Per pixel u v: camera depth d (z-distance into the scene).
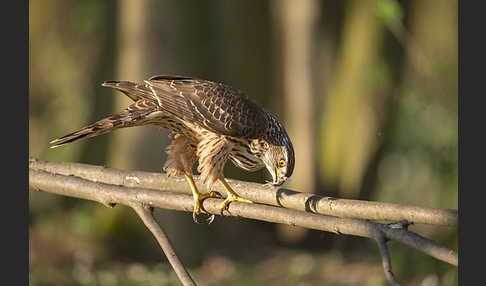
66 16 22.91
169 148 7.59
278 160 7.89
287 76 19.73
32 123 22.25
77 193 6.93
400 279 14.62
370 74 16.98
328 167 19.02
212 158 7.29
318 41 19.44
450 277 13.17
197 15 15.49
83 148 18.55
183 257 16.25
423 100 15.32
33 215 18.28
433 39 18.44
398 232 4.97
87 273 15.13
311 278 15.89
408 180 17.05
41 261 15.52
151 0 15.02
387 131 18.16
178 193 7.10
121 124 7.02
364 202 5.87
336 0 19.48
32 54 23.02
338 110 18.91
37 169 7.38
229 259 17.08
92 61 22.14
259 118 7.74
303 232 18.61
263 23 19.75
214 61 16.91
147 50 15.05
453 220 5.32
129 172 7.54
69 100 22.14
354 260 17.03
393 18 13.21
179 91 7.39
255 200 6.80
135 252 16.27
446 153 14.84
